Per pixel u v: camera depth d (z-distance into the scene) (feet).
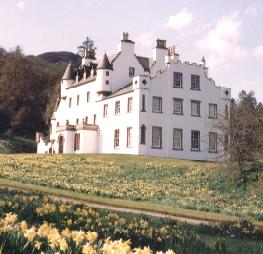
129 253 21.36
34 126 358.02
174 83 209.46
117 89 230.27
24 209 45.32
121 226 43.86
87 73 255.91
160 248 39.24
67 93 264.31
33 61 436.35
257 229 61.67
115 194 106.22
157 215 77.10
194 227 57.77
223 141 160.97
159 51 248.32
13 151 290.35
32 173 132.57
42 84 389.80
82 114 245.45
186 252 39.09
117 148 210.18
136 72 237.04
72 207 52.03
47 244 24.68
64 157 176.04
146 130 199.52
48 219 44.09
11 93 357.82
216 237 53.83
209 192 130.00
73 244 24.09
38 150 276.00
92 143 224.74
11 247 23.58
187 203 103.96
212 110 216.54
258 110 151.94
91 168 154.51
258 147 142.10
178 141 206.59
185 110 210.18
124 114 208.23
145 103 200.75
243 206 112.88
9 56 378.53
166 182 139.74
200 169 153.99
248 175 140.77
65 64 468.34
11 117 354.54
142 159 177.17
